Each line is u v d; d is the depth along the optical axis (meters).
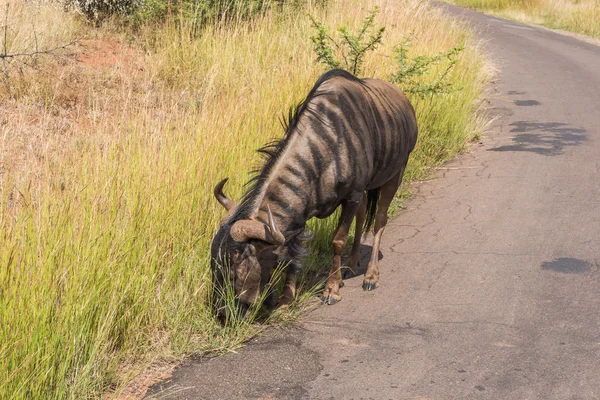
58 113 7.89
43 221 4.49
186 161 5.84
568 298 5.17
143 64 10.15
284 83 8.03
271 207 4.72
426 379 4.16
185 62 9.95
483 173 8.59
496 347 4.51
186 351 4.51
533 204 7.34
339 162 4.94
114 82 9.17
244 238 4.44
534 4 29.81
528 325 4.79
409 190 7.99
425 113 9.01
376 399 3.97
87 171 5.57
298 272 5.34
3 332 3.79
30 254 4.21
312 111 4.96
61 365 3.88
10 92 8.13
